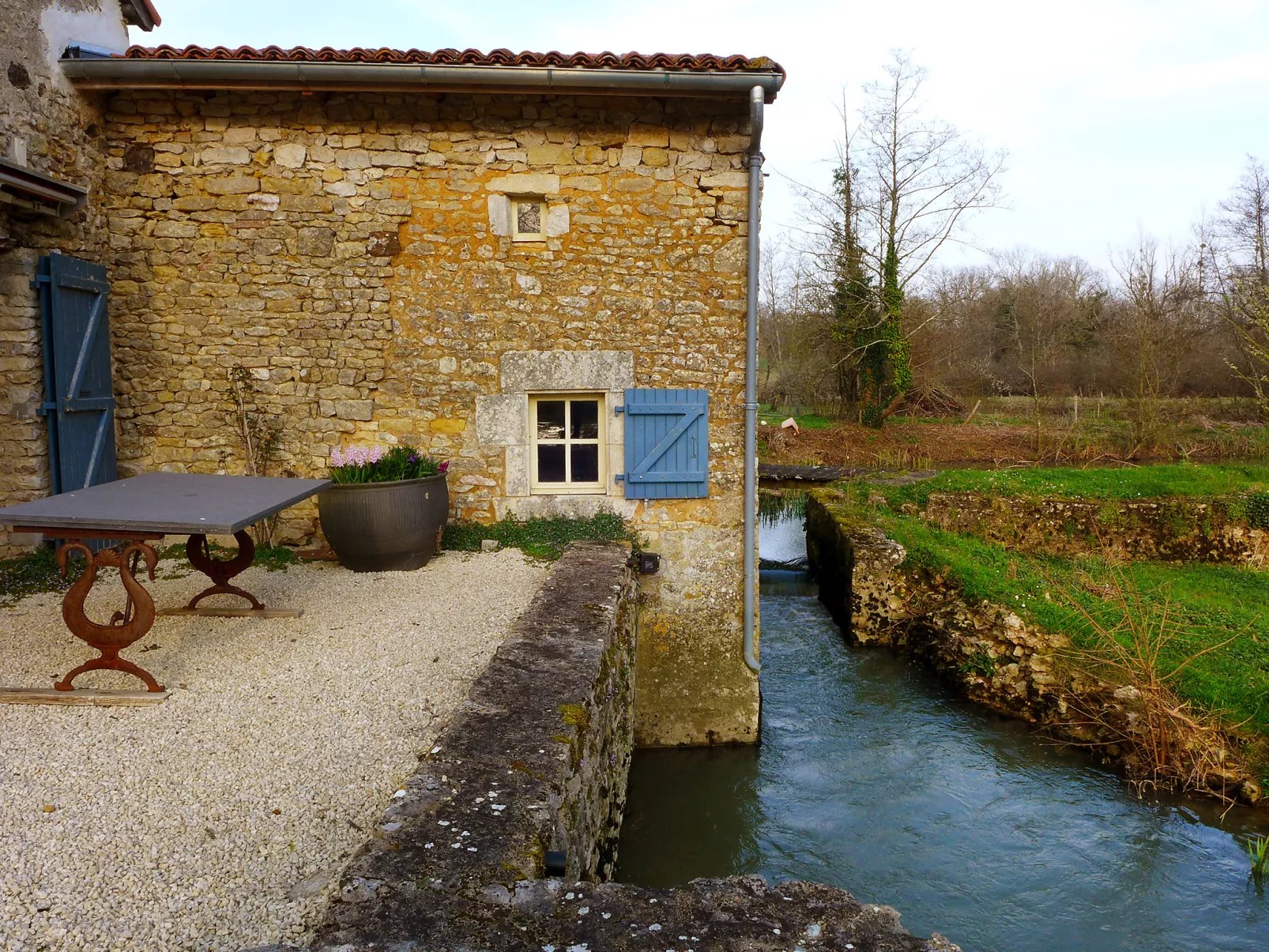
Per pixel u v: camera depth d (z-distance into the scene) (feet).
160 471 19.10
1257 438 46.21
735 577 19.92
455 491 19.65
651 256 19.11
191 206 18.75
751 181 18.54
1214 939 13.65
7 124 15.40
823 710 22.62
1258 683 19.89
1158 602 25.58
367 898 5.93
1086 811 17.48
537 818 7.13
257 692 11.43
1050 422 56.39
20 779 8.81
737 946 5.57
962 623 24.75
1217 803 17.57
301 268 18.98
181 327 19.04
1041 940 13.65
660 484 19.61
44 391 16.93
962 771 19.24
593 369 19.31
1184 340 53.88
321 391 19.29
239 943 6.32
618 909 5.96
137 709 10.78
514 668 10.61
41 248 16.78
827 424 63.93
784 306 86.74
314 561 18.83
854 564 28.17
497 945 5.47
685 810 17.65
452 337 19.25
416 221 18.92
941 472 42.04
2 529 17.48
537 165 18.78
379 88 17.49
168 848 7.63
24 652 12.67
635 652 18.67
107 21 18.75
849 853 16.11
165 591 16.35
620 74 16.92
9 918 6.48
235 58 17.01
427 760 8.13
